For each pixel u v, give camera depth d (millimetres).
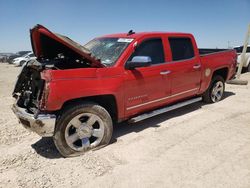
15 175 3514
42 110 3680
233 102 7012
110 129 4262
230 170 3459
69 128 3914
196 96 6449
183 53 5547
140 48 4691
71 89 3762
